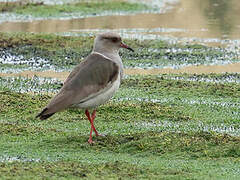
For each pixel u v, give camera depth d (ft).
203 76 62.18
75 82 37.47
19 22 95.81
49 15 102.42
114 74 39.06
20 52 72.74
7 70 64.23
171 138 38.55
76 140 38.96
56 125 43.45
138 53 73.67
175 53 74.33
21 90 54.80
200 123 45.42
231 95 53.98
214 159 35.55
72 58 70.54
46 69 65.26
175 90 55.16
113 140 38.88
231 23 96.43
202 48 77.71
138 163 34.06
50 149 36.68
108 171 31.60
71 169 31.45
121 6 111.14
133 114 46.93
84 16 103.14
